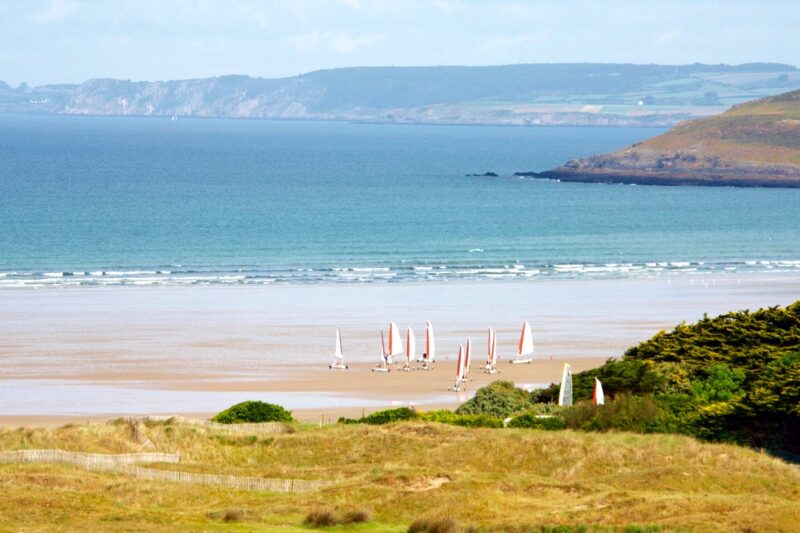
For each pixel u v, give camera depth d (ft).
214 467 299.79
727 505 237.66
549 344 614.34
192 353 570.87
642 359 474.49
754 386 406.41
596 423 352.49
